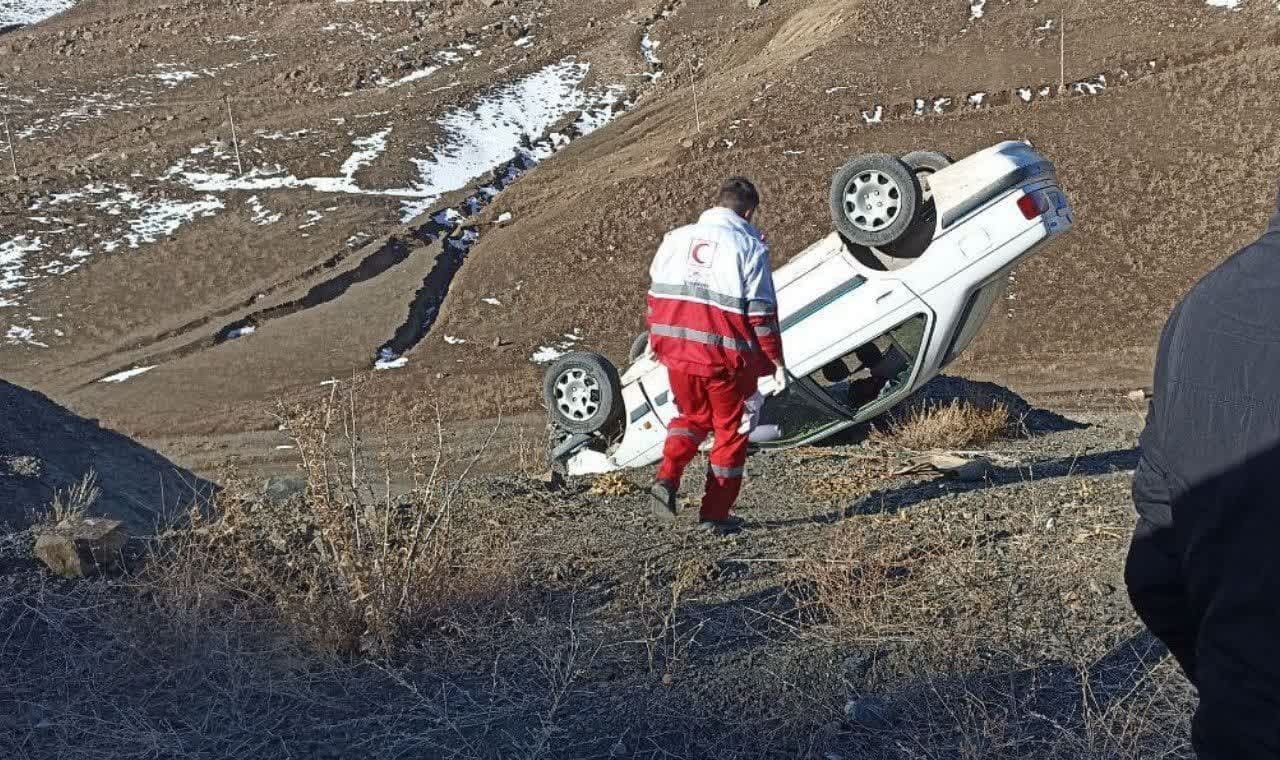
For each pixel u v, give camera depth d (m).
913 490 6.90
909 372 9.30
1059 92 49.09
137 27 93.62
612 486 7.48
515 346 32.69
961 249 8.78
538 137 60.81
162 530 5.98
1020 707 3.63
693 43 74.25
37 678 4.16
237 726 3.81
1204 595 1.86
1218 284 1.87
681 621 4.54
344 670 4.24
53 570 5.07
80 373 32.78
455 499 6.43
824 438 9.75
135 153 60.09
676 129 56.31
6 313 38.41
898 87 53.19
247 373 31.23
